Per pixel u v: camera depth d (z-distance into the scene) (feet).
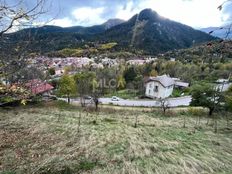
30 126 63.41
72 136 56.39
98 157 43.86
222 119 109.70
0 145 45.27
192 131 75.97
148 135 65.05
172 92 228.02
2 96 16.87
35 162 38.58
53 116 81.97
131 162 43.73
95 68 305.73
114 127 72.13
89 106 126.31
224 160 50.21
